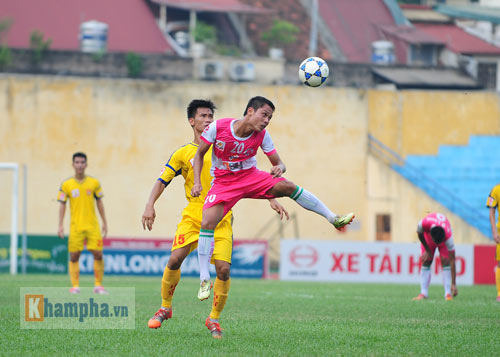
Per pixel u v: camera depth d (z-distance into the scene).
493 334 25.78
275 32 119.88
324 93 100.31
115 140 95.88
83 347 21.48
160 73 104.56
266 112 22.44
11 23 106.06
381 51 117.94
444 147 103.62
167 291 24.84
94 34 105.56
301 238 98.75
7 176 93.88
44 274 68.31
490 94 104.94
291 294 45.88
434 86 111.56
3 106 93.88
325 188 100.25
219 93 98.06
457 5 144.12
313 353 21.00
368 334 25.03
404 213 99.75
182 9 116.06
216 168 23.47
